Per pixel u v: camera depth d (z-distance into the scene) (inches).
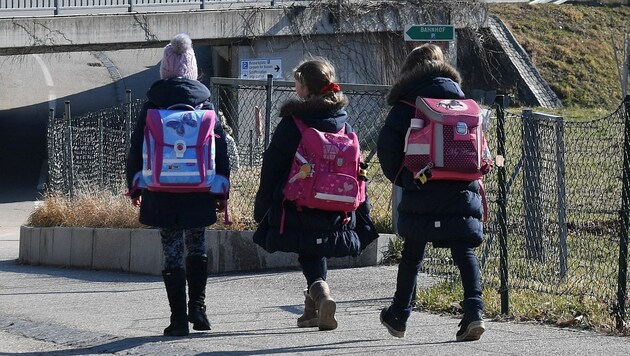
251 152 818.2
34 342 472.1
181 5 1727.4
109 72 2546.8
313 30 1740.9
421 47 423.2
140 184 453.7
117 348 438.0
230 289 659.4
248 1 1736.0
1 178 1818.4
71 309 589.6
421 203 406.3
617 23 2298.2
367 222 450.3
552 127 641.6
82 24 1656.0
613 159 647.1
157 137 441.7
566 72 2062.0
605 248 621.9
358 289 632.4
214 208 456.4
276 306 575.2
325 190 424.5
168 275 459.2
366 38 1756.9
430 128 397.4
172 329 462.0
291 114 434.6
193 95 456.4
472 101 414.0
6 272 866.8
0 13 1642.5
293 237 432.1
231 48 1753.2
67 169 1019.9
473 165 397.7
